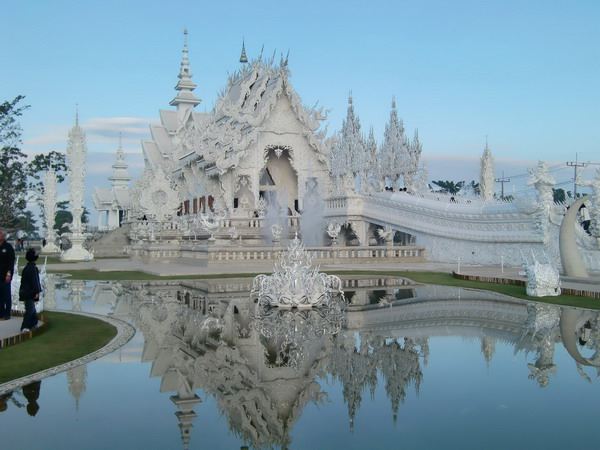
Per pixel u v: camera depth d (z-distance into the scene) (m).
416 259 35.38
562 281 21.58
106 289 21.53
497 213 31.14
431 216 35.78
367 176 43.91
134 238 51.88
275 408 7.17
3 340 10.94
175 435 6.29
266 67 51.78
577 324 12.92
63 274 28.75
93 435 6.30
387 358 9.74
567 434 6.15
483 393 7.72
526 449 5.73
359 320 13.70
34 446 5.98
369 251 34.66
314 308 15.86
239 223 45.34
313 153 51.03
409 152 44.25
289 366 9.29
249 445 5.95
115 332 12.36
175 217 51.94
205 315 14.69
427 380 8.37
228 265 31.92
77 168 42.88
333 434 6.25
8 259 14.09
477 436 6.13
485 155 46.53
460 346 10.62
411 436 6.14
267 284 16.75
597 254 25.48
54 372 9.01
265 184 55.03
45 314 15.20
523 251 29.92
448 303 16.73
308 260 16.69
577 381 8.25
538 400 7.39
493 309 15.42
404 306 16.16
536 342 10.97
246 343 11.09
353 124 42.94
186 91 77.56
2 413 7.07
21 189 57.66
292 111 50.47
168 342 11.27
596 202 24.84
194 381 8.45
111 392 7.93
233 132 48.47
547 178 25.48
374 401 7.41
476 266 31.52
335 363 9.45
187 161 58.47
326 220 44.91
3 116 53.03
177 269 30.62
